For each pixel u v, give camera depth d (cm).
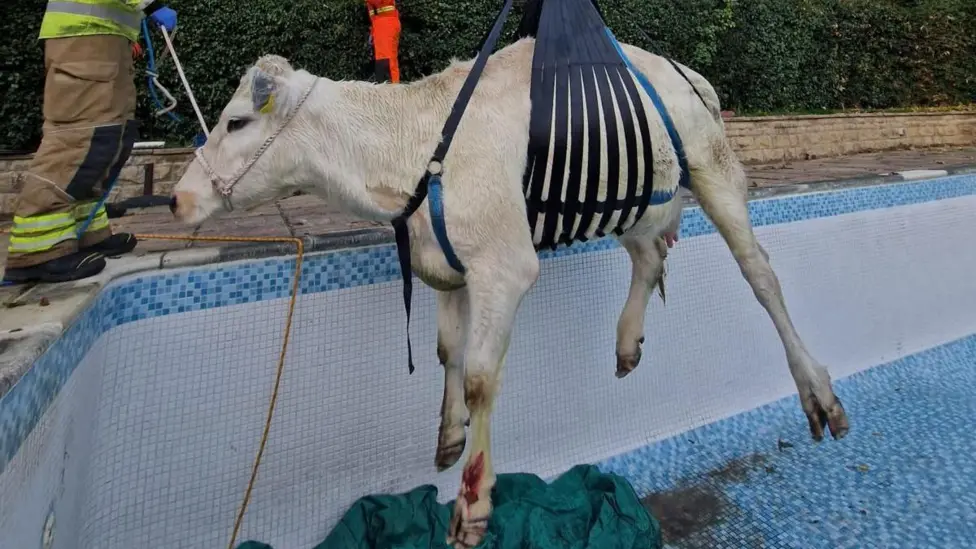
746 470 375
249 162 188
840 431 233
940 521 324
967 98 1279
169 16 255
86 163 230
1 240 376
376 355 296
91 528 225
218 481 261
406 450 308
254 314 266
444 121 195
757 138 920
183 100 649
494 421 331
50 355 164
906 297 525
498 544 274
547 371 349
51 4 230
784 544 306
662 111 222
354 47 709
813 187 461
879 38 1160
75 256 228
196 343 254
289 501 278
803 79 1103
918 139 1166
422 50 736
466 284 207
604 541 277
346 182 191
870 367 503
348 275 287
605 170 205
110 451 235
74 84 230
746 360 437
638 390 387
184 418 253
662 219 247
